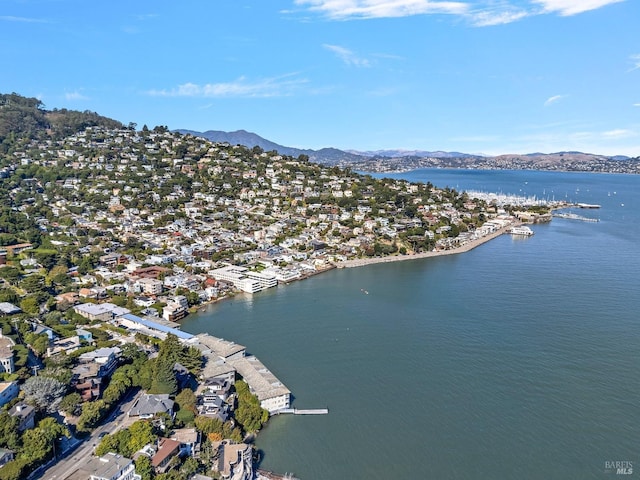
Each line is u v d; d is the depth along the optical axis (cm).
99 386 12988
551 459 10744
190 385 13488
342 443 11288
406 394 13412
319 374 14575
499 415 12400
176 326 18575
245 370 14125
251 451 10669
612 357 15562
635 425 11962
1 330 15000
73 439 10900
